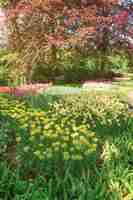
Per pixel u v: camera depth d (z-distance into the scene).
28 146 5.10
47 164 4.76
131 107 12.19
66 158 4.68
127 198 4.14
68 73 31.05
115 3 31.80
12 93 14.21
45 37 28.77
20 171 4.75
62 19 29.45
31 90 15.80
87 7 30.72
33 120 6.67
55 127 5.96
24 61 28.64
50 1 28.67
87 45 31.17
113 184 4.34
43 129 6.16
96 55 33.09
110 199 4.11
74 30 29.89
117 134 6.36
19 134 5.61
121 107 10.82
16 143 5.76
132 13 33.09
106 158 5.16
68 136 5.46
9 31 30.56
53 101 11.93
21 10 28.69
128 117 8.27
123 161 5.04
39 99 12.43
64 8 29.19
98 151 5.51
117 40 33.34
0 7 31.38
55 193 4.17
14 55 29.02
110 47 33.75
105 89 20.41
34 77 28.62
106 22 30.91
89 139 5.66
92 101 12.33
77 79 31.05
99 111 9.60
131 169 4.93
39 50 28.78
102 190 4.17
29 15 29.12
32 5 28.52
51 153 4.84
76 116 8.02
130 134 6.30
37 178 4.43
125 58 36.38
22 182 4.33
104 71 35.41
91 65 35.19
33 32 29.44
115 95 15.19
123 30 32.78
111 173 4.54
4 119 6.82
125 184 4.38
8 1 31.05
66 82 29.47
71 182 4.35
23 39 29.53
